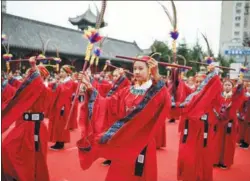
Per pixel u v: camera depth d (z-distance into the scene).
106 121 3.18
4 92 5.29
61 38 29.02
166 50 20.97
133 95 3.12
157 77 2.92
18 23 24.98
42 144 3.87
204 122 4.09
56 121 6.14
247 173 4.74
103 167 4.99
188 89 7.37
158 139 6.40
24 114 3.84
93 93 3.23
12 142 3.69
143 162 2.96
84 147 3.08
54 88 6.08
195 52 21.33
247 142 6.35
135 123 2.89
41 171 3.89
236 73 5.17
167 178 4.55
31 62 3.72
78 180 4.35
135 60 3.14
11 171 3.71
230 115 4.93
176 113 8.79
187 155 4.04
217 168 5.00
